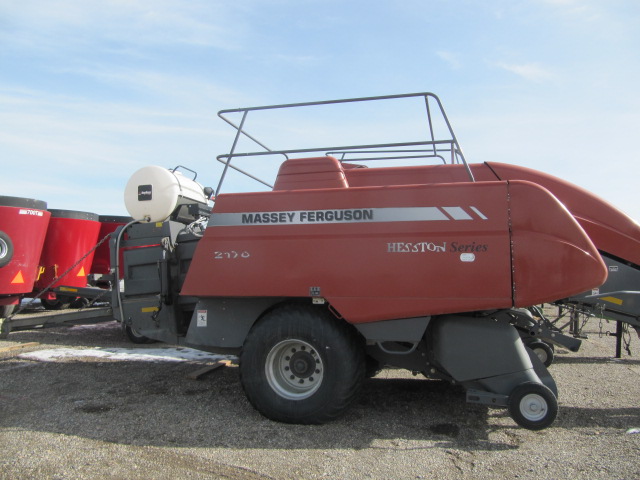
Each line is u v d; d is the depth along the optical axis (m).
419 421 4.32
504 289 3.78
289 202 4.30
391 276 4.00
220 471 3.23
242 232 4.40
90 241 11.70
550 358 6.36
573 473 3.25
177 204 5.46
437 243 3.93
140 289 5.16
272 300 4.46
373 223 4.08
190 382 5.49
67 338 8.30
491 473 3.25
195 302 5.04
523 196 3.84
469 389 4.03
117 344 7.79
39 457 3.40
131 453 3.50
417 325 3.99
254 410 4.54
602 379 5.98
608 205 5.30
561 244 3.74
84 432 3.91
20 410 4.46
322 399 4.10
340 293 4.09
